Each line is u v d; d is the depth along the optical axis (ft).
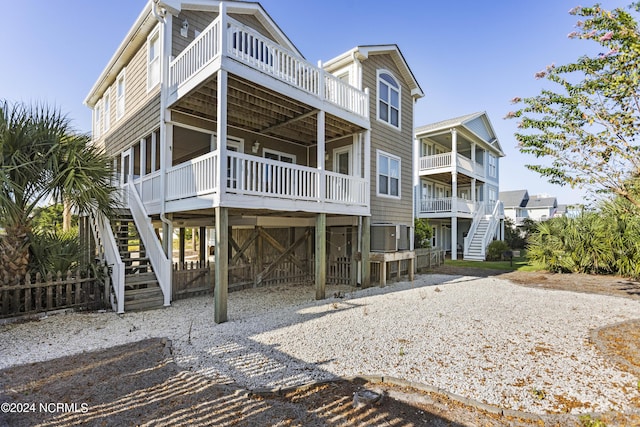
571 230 40.98
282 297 27.04
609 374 12.21
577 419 9.27
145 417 9.32
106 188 21.70
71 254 22.81
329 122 30.83
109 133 39.73
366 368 12.66
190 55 23.32
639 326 18.26
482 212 67.05
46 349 14.55
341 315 20.58
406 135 41.55
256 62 22.47
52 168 18.98
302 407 9.87
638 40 12.53
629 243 36.45
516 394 10.67
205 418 9.27
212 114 28.73
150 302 22.88
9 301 18.92
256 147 34.53
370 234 33.40
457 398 10.37
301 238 36.09
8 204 17.44
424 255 45.70
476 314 20.85
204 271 27.96
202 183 21.25
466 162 63.52
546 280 35.42
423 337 16.34
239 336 16.51
